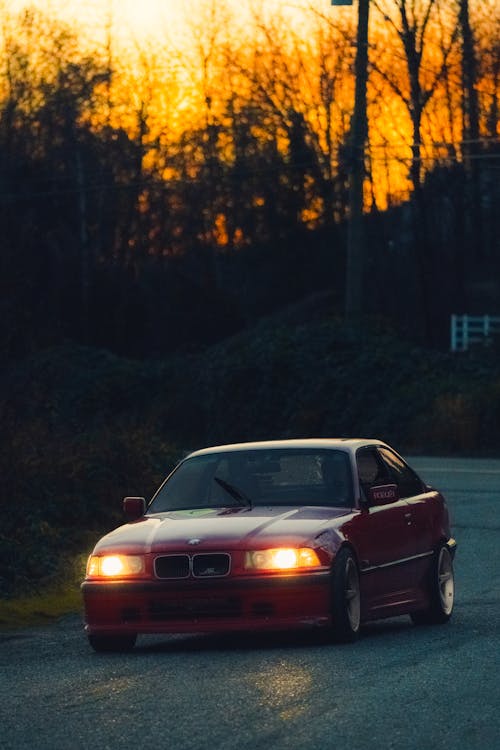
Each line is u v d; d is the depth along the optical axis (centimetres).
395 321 10369
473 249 13450
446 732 1578
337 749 1498
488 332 10412
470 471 6806
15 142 11694
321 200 13575
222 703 1762
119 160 13025
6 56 11688
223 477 2502
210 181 13725
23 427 4038
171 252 13962
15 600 2977
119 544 2305
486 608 2836
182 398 10275
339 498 2431
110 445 4288
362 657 2128
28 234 6141
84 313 12356
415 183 10650
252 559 2222
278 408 9756
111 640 2336
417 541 2594
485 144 11625
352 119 8988
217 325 12912
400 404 9125
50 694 1883
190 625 2230
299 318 11781
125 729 1625
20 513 3541
